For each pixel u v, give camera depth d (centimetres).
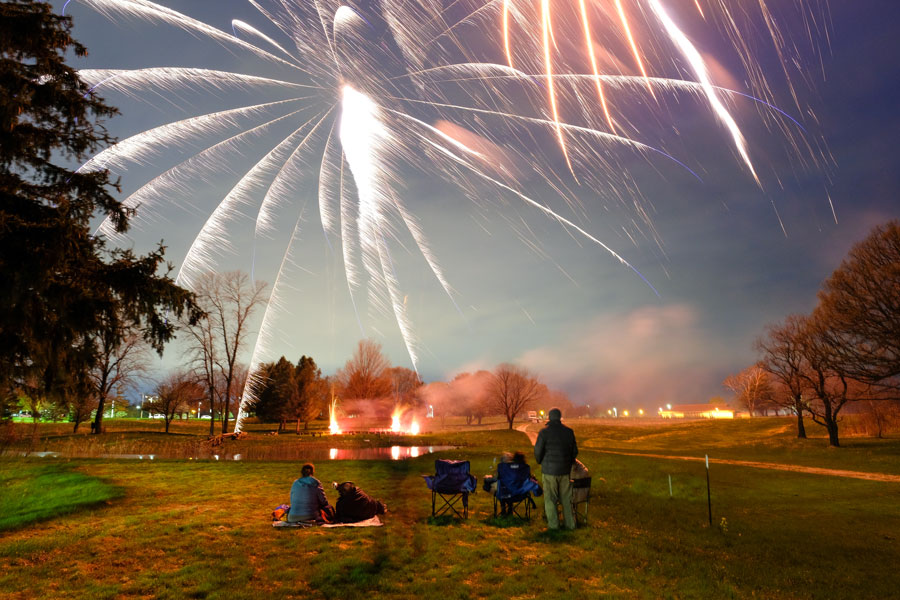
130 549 715
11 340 1039
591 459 2380
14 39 1003
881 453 2833
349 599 547
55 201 1140
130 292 1109
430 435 5247
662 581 626
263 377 5691
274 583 595
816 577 701
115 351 1184
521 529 882
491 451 3188
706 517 1106
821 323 3459
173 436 4338
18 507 1131
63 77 1157
